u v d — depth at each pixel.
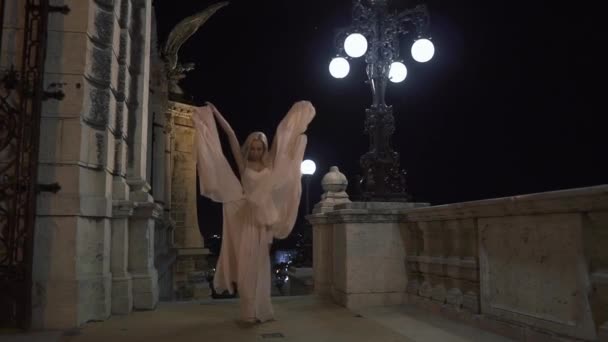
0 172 6.01
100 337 5.56
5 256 5.96
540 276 4.70
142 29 8.42
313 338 5.46
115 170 7.39
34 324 5.95
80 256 6.29
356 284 7.47
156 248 13.59
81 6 6.56
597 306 4.07
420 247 7.45
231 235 6.66
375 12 8.60
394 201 8.07
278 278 24.27
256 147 6.69
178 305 8.02
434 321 6.23
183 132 19.97
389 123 8.33
